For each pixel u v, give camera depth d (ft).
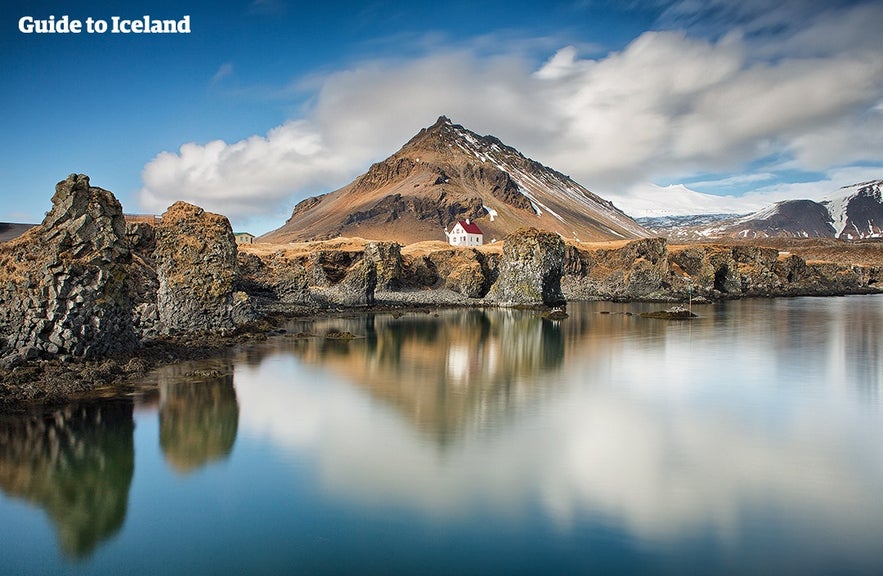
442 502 82.53
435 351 212.02
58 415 120.78
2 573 65.57
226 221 244.63
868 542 72.43
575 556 68.74
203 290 231.09
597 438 111.24
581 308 391.86
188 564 67.26
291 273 375.04
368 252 405.80
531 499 83.66
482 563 67.15
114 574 65.46
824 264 621.31
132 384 147.43
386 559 68.03
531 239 404.16
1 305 146.20
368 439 109.50
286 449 103.60
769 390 151.43
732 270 506.48
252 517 78.02
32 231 160.97
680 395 145.69
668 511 80.59
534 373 172.45
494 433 113.91
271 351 205.26
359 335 254.47
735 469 95.91
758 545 71.61
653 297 453.58
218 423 118.32
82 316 152.87
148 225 284.20
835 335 257.14
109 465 95.55
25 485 88.17
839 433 115.44
